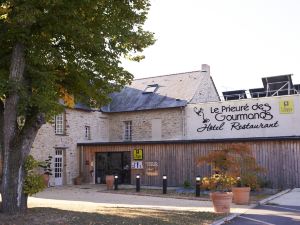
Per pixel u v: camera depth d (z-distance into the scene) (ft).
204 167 73.67
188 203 52.06
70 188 76.38
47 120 39.32
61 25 34.40
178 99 91.71
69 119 87.20
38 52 35.40
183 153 76.33
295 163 66.49
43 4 32.71
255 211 43.50
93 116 94.53
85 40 35.99
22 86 33.88
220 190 50.06
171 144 77.87
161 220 35.35
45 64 36.70
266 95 85.05
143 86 102.22
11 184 36.47
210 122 86.99
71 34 35.50
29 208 41.22
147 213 40.09
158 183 78.54
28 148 37.27
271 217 39.17
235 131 84.28
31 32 35.60
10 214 36.01
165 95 95.04
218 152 47.88
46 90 35.17
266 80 83.82
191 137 88.48
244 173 55.21
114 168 85.71
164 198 58.75
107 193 67.00
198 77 96.89
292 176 66.49
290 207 46.62
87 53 38.78
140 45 40.34
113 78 41.60
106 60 39.47
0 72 35.32
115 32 37.19
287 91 83.30
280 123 80.28
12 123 35.81
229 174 47.62
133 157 82.17
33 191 38.09
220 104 86.53
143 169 80.74
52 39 37.78
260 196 57.98
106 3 37.37
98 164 88.02
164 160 78.38
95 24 37.58
